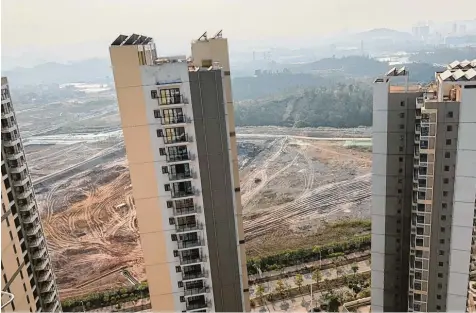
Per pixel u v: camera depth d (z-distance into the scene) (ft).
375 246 247.29
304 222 501.97
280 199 578.66
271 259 401.29
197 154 180.65
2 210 204.44
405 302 249.55
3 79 212.02
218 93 176.45
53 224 544.62
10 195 213.66
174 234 188.03
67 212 581.53
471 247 213.66
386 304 253.65
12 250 210.38
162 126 175.01
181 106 173.47
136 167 178.29
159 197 183.21
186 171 182.19
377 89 223.92
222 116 179.32
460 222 212.23
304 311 329.11
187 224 187.83
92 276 413.39
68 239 499.92
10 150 214.48
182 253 190.60
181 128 176.45
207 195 186.19
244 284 217.15
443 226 216.54
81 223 542.57
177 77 171.01
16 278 212.02
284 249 437.17
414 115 222.28
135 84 168.86
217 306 199.11
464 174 205.87
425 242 221.25
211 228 189.88
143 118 172.96
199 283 195.42
